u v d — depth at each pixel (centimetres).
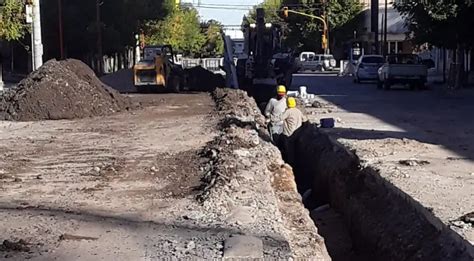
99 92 2428
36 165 1325
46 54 4994
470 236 850
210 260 707
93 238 795
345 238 1295
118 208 947
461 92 3416
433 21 3178
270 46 3319
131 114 2384
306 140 1958
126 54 7075
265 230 825
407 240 1003
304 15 7819
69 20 4894
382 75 3928
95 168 1264
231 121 1956
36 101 2262
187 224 852
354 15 8244
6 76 5072
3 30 2842
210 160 1301
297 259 807
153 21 6391
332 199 1524
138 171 1230
